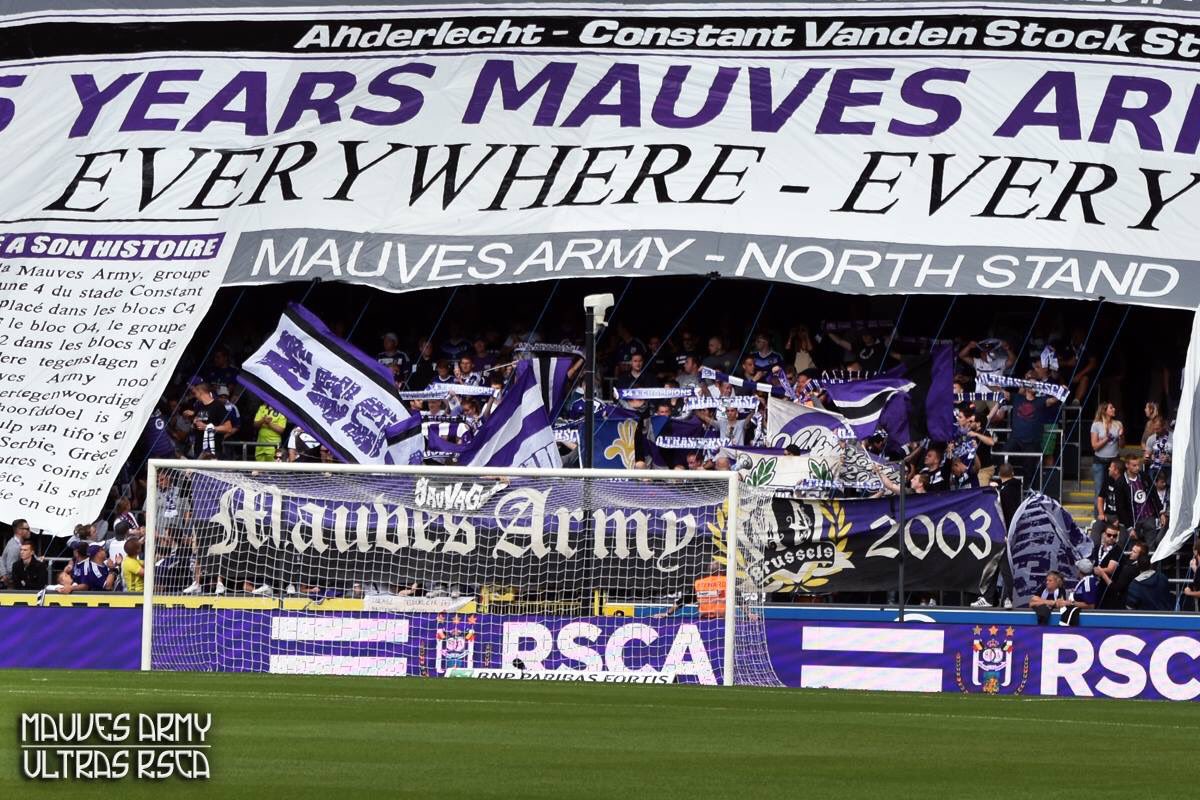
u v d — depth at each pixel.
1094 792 28.75
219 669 63.34
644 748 34.22
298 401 80.25
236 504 65.56
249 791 26.94
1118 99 86.00
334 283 87.94
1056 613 70.19
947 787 29.09
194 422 84.44
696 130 86.69
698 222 81.94
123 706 41.25
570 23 92.62
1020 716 45.00
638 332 86.56
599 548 65.12
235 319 88.38
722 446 80.81
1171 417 83.56
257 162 87.38
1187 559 78.00
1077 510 82.06
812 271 79.06
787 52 90.12
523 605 65.00
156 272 83.06
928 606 71.38
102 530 80.50
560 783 28.45
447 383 85.00
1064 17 89.81
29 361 80.44
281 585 65.50
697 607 63.44
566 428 82.81
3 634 63.75
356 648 63.06
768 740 36.53
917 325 85.31
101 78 92.69
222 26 94.50
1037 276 78.06
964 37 89.75
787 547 72.31
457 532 65.44
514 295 87.44
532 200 84.00
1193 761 33.91
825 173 84.00
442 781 28.39
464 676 62.56
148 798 26.14
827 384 79.81
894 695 53.62
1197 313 76.19
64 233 85.19
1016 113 85.88
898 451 78.25
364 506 65.25
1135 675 59.41
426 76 90.81
